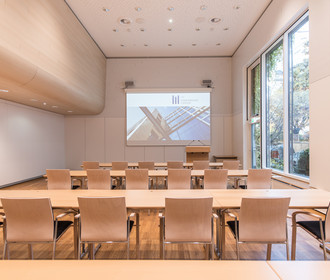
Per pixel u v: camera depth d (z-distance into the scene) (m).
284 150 5.16
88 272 1.16
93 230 2.07
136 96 9.23
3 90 4.84
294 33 4.95
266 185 3.90
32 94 5.30
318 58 3.72
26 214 2.06
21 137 7.05
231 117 9.33
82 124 9.51
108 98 9.42
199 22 6.59
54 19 5.06
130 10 5.97
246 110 7.93
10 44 3.64
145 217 4.01
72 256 2.65
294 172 4.95
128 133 9.26
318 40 3.72
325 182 3.58
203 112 9.14
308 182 4.16
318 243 2.91
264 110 6.54
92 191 2.88
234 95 8.92
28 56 4.11
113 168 5.41
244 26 6.84
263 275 1.13
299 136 4.77
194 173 4.28
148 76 9.36
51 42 4.94
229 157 8.66
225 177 3.79
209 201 2.01
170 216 2.04
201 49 8.60
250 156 7.89
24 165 7.19
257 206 1.99
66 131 9.55
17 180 6.89
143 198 2.50
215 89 9.32
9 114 6.56
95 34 7.33
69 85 5.87
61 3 5.38
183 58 9.32
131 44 8.12
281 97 5.60
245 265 1.22
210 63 9.32
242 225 2.04
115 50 8.65
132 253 2.71
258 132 7.32
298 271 1.16
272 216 2.02
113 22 6.57
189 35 7.41
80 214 2.05
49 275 1.13
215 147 9.34
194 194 2.68
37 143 7.83
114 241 2.08
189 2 5.63
